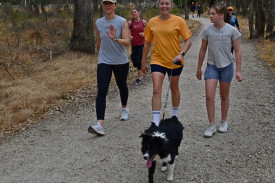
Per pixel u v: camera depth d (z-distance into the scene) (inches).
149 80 321.1
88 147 174.4
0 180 145.3
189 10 1924.2
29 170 152.8
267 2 635.5
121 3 706.8
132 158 159.6
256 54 450.3
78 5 405.7
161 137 120.3
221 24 167.8
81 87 286.7
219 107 230.5
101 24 187.0
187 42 169.9
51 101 250.2
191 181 136.6
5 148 177.6
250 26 626.2
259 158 152.5
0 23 498.3
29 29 489.1
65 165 155.8
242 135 180.2
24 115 217.8
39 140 186.5
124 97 208.8
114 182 139.3
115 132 193.5
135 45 290.7
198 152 161.9
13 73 324.2
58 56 393.4
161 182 136.8
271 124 194.1
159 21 169.6
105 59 188.5
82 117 222.7
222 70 174.1
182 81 312.3
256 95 256.4
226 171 142.9
